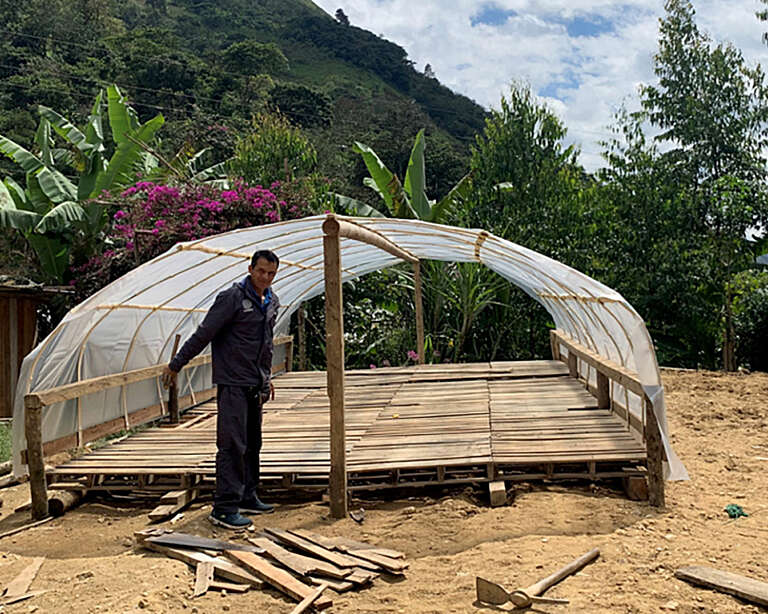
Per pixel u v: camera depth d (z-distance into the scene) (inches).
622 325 248.1
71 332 249.4
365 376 432.5
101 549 189.2
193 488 232.7
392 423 291.9
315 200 555.2
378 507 220.1
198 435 290.0
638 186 596.4
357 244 366.0
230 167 652.1
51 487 238.4
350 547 176.7
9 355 452.4
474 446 244.4
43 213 589.9
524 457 226.7
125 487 236.8
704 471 252.8
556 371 414.0
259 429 212.2
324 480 239.6
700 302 573.3
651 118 619.5
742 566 160.2
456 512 205.0
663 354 592.7
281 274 382.6
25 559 181.5
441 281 557.6
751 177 604.7
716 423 344.8
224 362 200.7
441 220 590.2
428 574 161.8
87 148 569.3
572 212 591.5
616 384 283.6
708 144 603.5
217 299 199.8
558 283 307.6
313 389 390.9
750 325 587.8
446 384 392.2
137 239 463.5
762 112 597.6
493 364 458.6
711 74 607.5
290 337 468.1
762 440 305.3
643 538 179.8
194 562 169.6
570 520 194.7
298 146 656.4
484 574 158.9
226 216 479.8
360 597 151.1
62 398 235.0
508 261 381.7
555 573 153.9
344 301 556.7
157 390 327.6
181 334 348.2
